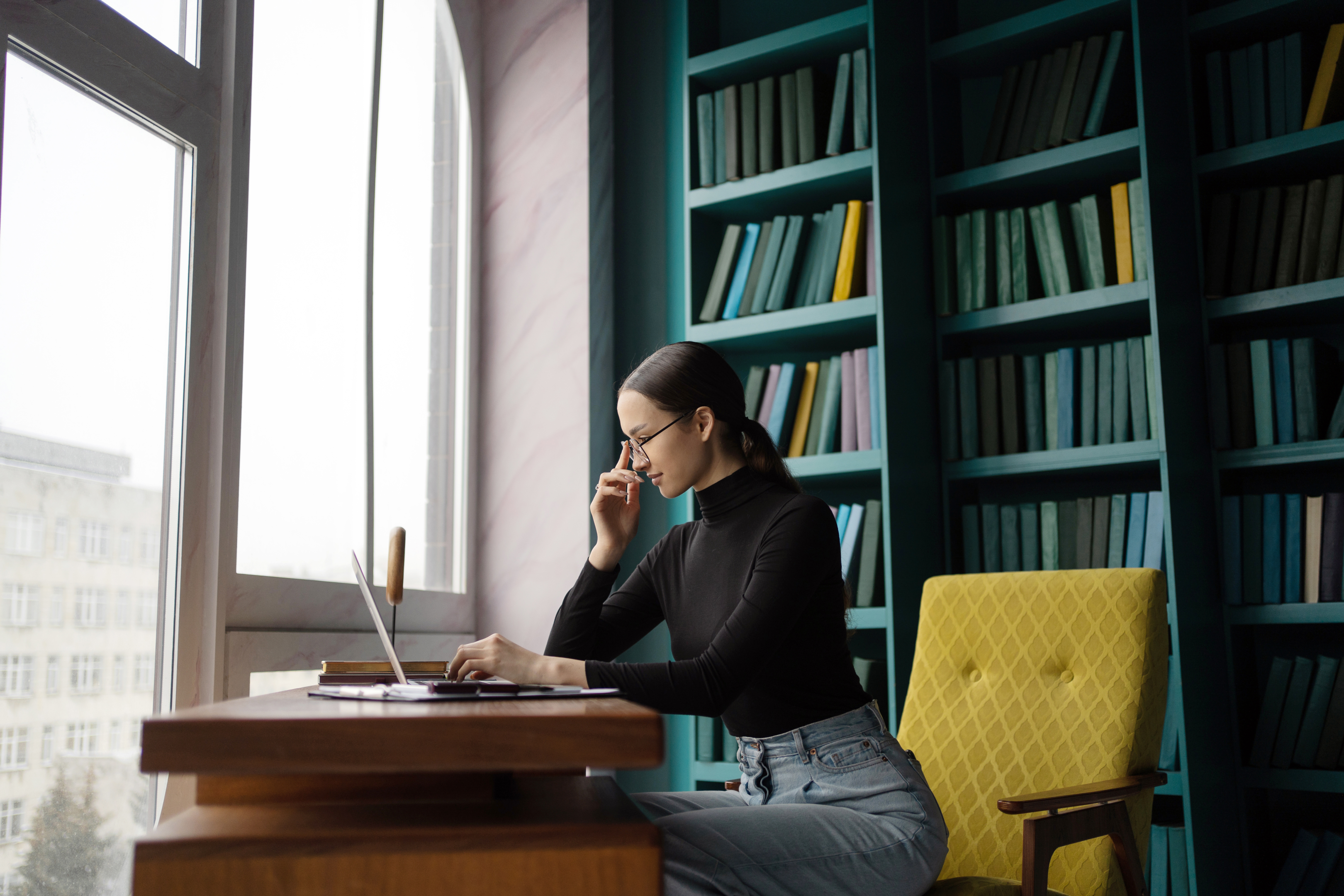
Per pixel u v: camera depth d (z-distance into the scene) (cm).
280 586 220
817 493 316
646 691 135
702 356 175
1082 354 268
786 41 298
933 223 296
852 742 155
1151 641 184
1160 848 236
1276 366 255
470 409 313
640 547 324
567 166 319
